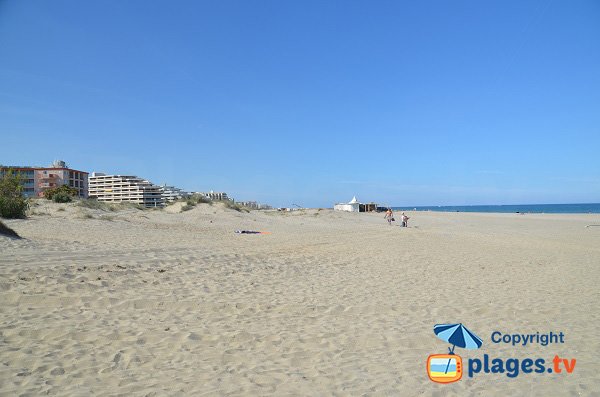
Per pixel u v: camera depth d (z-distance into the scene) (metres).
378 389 4.52
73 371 4.61
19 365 4.64
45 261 10.09
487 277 11.46
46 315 6.41
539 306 8.32
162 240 17.58
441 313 7.63
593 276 11.86
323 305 7.95
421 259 14.74
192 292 8.38
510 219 52.25
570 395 4.58
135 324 6.30
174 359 5.12
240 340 5.90
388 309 7.81
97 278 8.76
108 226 20.78
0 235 13.31
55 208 27.28
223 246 16.61
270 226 30.59
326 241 20.36
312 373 4.87
